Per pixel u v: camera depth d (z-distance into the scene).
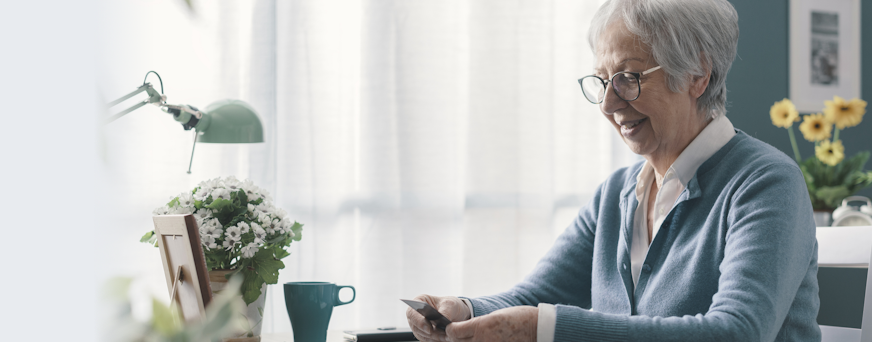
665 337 0.80
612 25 1.08
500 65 2.24
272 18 2.00
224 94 1.93
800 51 2.65
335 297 1.10
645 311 1.07
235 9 1.95
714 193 1.05
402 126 2.13
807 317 1.03
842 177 2.18
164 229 0.96
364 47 2.11
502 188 2.23
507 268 2.23
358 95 2.10
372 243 2.11
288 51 2.01
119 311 0.36
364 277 2.10
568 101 2.37
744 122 2.59
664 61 1.03
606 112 1.12
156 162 1.85
